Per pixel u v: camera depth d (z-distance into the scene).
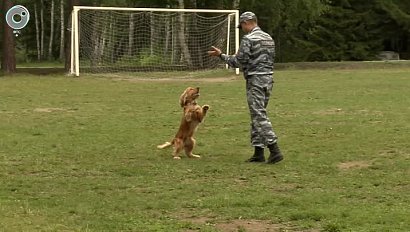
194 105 11.12
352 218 7.12
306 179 9.36
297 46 53.38
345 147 12.13
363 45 52.31
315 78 29.95
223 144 12.67
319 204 7.83
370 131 13.99
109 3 46.28
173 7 45.00
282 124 15.27
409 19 51.62
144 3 45.94
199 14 41.16
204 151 11.88
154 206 7.78
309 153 11.59
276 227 6.94
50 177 9.55
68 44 34.53
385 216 7.18
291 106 18.88
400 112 17.25
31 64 55.31
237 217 7.31
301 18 43.41
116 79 30.17
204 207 7.73
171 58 38.28
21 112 17.70
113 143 12.69
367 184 8.98
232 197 8.20
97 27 37.66
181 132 11.13
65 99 21.16
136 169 10.09
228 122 15.64
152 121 15.87
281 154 10.70
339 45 52.19
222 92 23.56
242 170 10.06
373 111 17.55
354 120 15.80
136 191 8.64
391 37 53.94
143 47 38.62
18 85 26.27
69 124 15.38
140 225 6.95
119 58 37.88
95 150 11.91
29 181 9.23
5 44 33.81
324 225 6.93
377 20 52.91
